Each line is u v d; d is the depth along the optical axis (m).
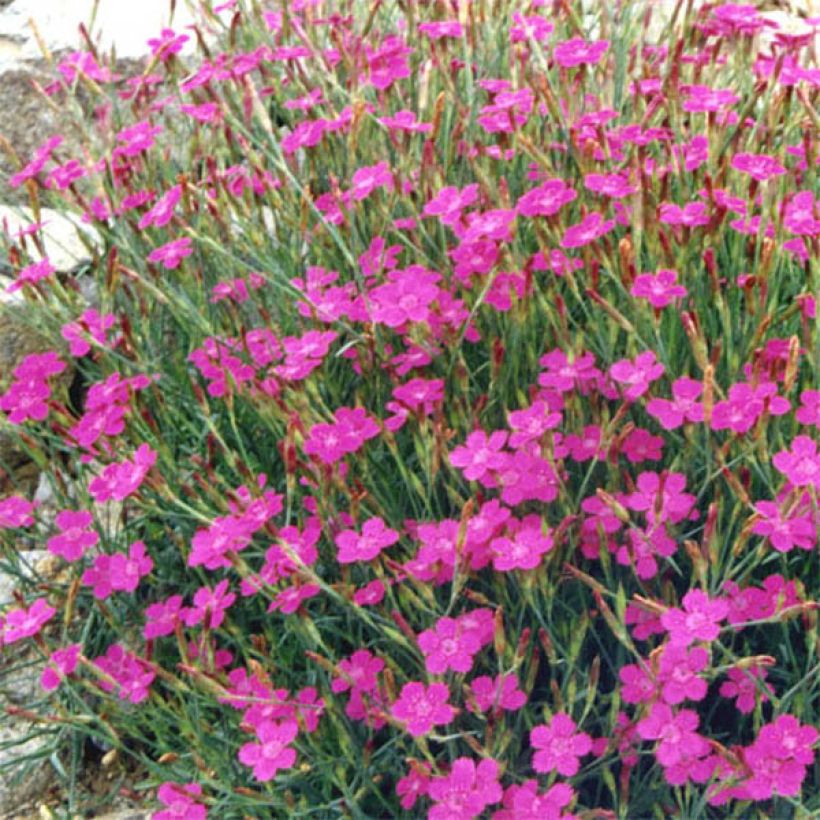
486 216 0.40
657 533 0.36
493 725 0.35
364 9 0.62
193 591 0.47
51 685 0.38
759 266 0.40
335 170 0.51
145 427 0.44
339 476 0.38
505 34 0.56
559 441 0.39
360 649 0.40
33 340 0.57
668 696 0.33
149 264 0.47
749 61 0.52
